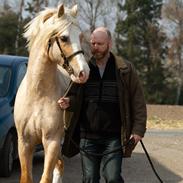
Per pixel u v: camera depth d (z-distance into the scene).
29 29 10.09
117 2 94.00
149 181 15.36
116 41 93.38
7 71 15.44
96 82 9.20
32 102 10.04
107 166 8.95
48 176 9.95
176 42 95.69
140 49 91.62
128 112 9.10
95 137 9.26
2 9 84.12
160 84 86.56
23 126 10.18
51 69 9.92
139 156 19.91
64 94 9.91
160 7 95.44
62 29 9.28
